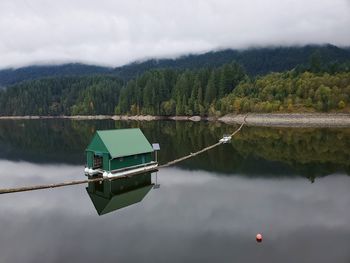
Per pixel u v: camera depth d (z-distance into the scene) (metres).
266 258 21.84
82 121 177.25
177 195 35.41
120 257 22.17
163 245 23.75
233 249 23.09
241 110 141.00
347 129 94.31
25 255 22.59
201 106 156.50
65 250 23.25
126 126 125.50
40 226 27.56
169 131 101.44
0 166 52.81
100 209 31.59
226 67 164.75
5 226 27.67
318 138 75.62
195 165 50.59
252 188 37.62
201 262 21.38
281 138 77.50
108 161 42.12
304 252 22.64
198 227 26.80
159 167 48.75
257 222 27.70
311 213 29.67
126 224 27.69
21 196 36.19
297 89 131.50
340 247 23.22
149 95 179.38
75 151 67.62
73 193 37.19
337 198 33.62
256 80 154.88
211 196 34.81
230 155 58.06
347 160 51.06
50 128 127.69
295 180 40.75
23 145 77.62
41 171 48.81
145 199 34.38
